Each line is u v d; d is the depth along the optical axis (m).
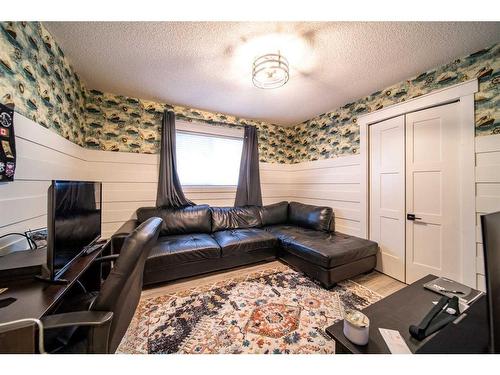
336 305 1.79
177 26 1.48
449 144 1.95
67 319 0.72
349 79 2.24
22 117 1.23
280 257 2.79
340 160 3.05
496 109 1.68
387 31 1.53
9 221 1.12
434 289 1.21
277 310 1.71
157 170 2.90
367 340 0.83
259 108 3.12
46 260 0.98
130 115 2.72
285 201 3.90
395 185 2.38
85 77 2.21
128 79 2.25
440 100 1.97
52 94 1.60
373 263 2.43
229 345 1.33
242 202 3.47
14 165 1.12
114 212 2.62
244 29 1.51
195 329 1.48
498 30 1.52
